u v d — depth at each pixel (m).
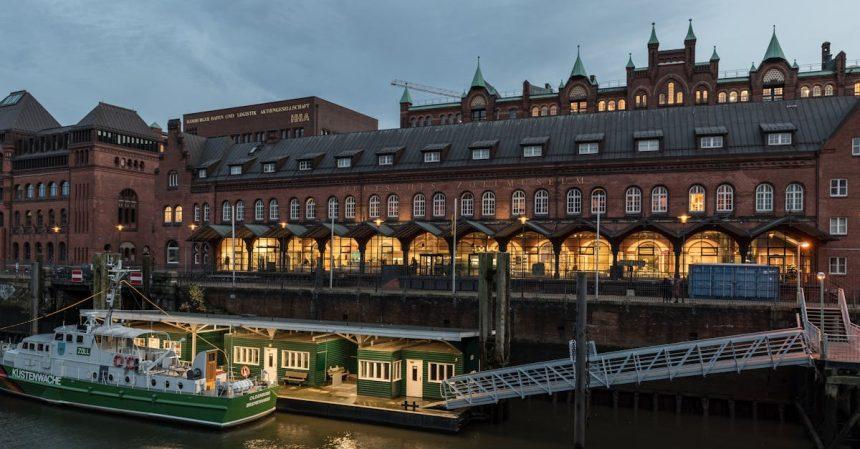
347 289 43.28
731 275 37.62
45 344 35.12
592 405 34.09
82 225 78.12
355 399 31.45
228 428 29.67
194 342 36.69
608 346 34.53
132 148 81.62
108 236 78.50
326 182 59.69
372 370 32.09
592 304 34.94
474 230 49.53
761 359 26.92
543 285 41.66
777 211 44.47
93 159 77.38
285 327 34.12
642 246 48.31
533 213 51.38
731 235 42.84
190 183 67.19
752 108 49.28
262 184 63.09
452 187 54.25
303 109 92.00
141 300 48.66
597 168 49.31
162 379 31.39
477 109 92.31
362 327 33.28
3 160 86.19
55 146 82.81
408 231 51.12
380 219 56.81
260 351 35.34
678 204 47.12
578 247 50.19
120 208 80.25
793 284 38.22
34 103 90.56
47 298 52.50
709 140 47.28
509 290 32.16
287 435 28.84
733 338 27.58
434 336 30.86
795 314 31.80
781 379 31.36
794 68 77.19
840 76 77.38
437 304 38.66
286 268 60.66
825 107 47.25
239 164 65.75
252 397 30.31
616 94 83.12
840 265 42.22
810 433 27.47
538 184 51.31
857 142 42.25
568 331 35.44
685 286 41.03
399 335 31.59
